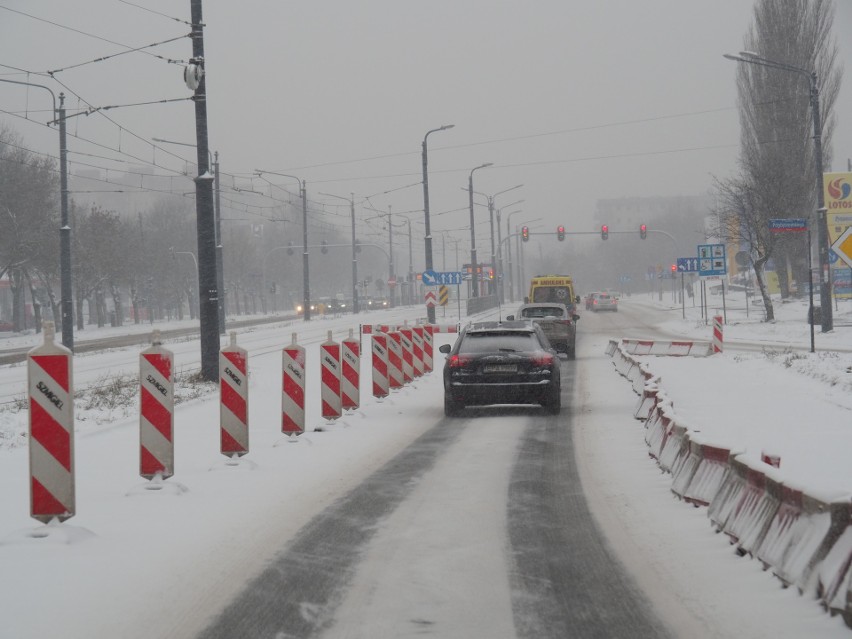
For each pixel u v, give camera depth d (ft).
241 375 39.70
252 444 46.98
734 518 25.36
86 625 19.40
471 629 18.84
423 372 87.30
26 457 44.37
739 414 54.90
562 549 25.21
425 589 21.66
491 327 60.49
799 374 77.00
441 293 164.45
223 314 170.50
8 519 30.78
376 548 25.61
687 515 29.07
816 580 19.70
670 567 23.16
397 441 47.65
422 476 37.19
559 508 30.63
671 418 38.68
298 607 20.47
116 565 24.20
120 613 20.18
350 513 30.30
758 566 22.80
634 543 25.71
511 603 20.52
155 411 34.86
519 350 57.82
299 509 31.12
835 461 38.58
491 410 61.62
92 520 29.84
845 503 19.45
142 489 33.88
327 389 53.52
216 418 57.26
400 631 18.79
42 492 28.04
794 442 43.86
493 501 31.94
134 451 45.11
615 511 29.99
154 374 34.88
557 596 20.98
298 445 45.65
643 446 44.34
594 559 24.11
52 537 26.55
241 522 29.22
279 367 95.45
